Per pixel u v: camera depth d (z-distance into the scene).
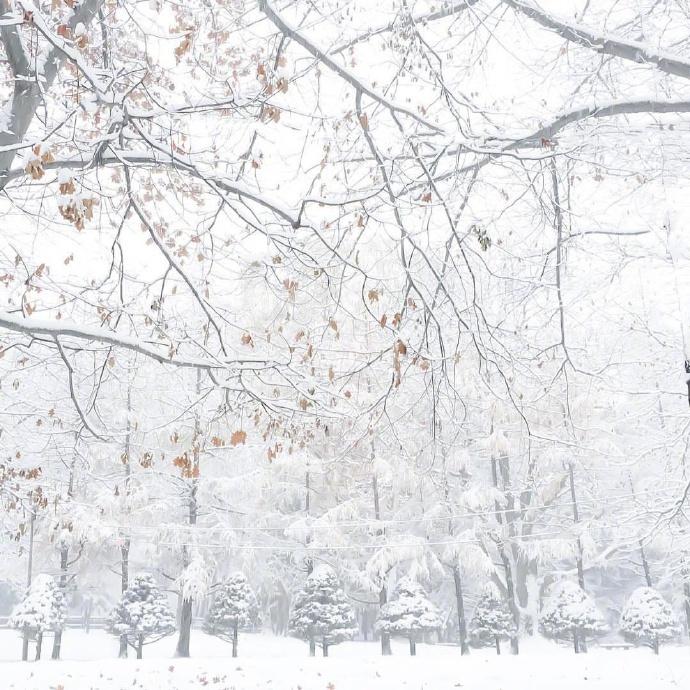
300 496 31.48
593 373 8.88
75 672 18.05
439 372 8.10
